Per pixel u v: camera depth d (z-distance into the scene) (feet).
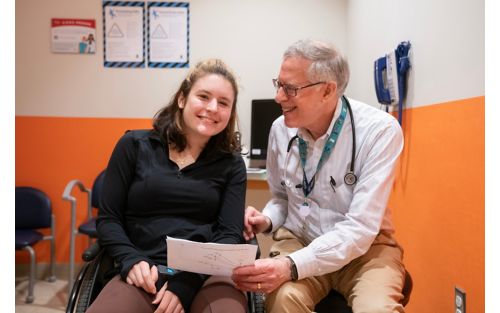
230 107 4.63
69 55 10.18
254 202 10.35
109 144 10.32
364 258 4.47
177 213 4.53
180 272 4.07
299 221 4.98
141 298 3.85
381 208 4.27
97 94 10.26
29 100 10.16
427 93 5.50
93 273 4.15
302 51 4.31
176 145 4.73
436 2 5.19
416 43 5.87
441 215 5.10
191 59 10.34
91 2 10.12
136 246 4.47
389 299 3.85
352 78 9.81
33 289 8.66
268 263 3.86
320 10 10.40
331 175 4.65
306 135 4.81
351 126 4.60
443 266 5.07
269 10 10.37
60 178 10.25
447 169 4.93
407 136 6.31
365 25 8.62
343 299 4.59
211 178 4.68
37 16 10.07
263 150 9.97
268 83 10.43
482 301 4.15
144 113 10.32
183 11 10.25
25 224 9.48
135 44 10.22
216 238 4.45
